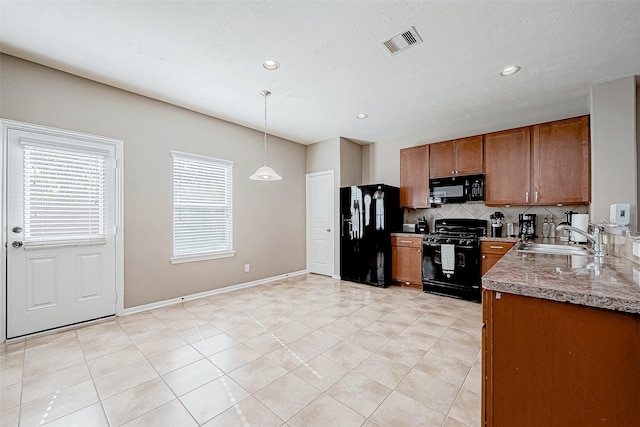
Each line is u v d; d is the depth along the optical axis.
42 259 2.60
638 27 2.02
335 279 4.84
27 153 2.52
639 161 2.86
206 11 1.89
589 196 3.02
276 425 1.47
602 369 0.91
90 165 2.88
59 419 1.51
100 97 2.93
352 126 4.32
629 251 1.64
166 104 3.45
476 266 3.52
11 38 2.20
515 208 3.75
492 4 1.81
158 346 2.35
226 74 2.75
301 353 2.24
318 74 2.75
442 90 3.10
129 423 1.49
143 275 3.24
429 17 1.94
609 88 2.83
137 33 2.13
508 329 1.08
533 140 3.37
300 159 5.27
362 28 2.06
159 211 3.39
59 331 2.64
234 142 4.20
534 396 1.03
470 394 1.73
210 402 1.66
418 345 2.37
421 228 4.40
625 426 0.88
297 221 5.20
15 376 1.91
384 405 1.63
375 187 4.39
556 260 1.64
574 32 2.09
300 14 1.92
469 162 3.85
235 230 4.20
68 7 1.85
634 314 0.87
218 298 3.72
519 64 2.55
